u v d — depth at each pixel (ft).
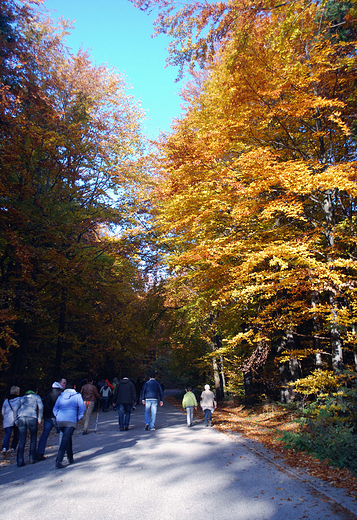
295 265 29.35
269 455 22.34
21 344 49.90
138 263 60.08
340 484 16.33
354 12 27.71
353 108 31.96
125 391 35.78
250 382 55.57
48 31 59.26
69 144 51.78
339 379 27.81
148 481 17.28
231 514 13.12
